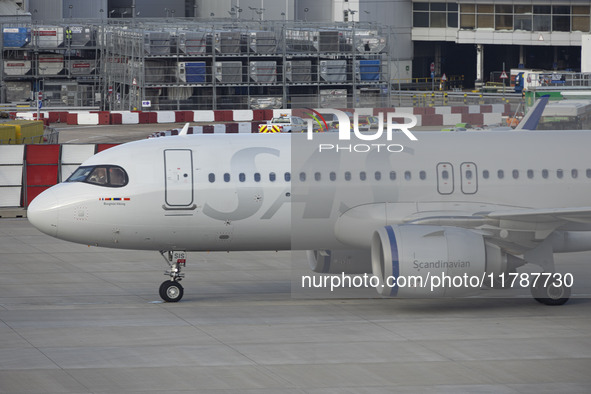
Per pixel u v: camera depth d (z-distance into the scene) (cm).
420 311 8594
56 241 12612
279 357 6994
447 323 8081
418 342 7425
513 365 6781
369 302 9012
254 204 8769
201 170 8750
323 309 8694
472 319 8244
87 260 11369
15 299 9262
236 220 8794
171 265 9100
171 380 6438
